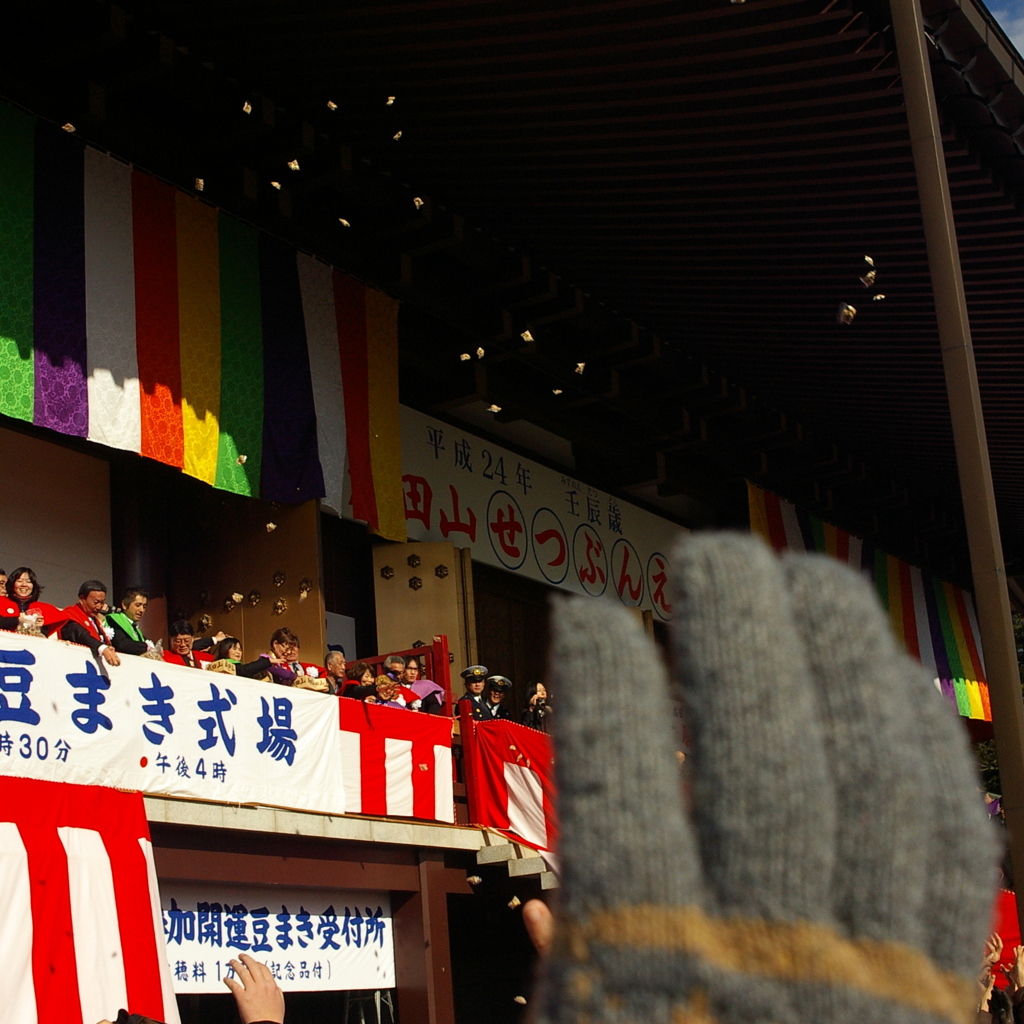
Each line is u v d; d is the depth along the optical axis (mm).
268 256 10000
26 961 5824
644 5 7949
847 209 10445
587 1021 753
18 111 8180
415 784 9000
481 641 13031
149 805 7051
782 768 784
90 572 9680
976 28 8625
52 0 8117
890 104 8969
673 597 849
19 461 9359
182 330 9062
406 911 9109
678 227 10789
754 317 12562
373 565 12109
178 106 9383
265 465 9555
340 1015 9945
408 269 10992
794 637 833
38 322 8000
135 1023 4543
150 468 10352
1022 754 5090
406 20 8164
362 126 9602
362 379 10633
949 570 19516
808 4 7992
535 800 9719
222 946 7762
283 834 7906
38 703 6504
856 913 795
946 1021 773
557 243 11266
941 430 15531
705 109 9062
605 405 13977
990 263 11414
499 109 9125
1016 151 9984
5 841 5969
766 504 15742
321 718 8352
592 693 807
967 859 880
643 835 771
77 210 8438
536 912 897
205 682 7574
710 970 741
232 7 8156
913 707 958
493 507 13281
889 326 12617
